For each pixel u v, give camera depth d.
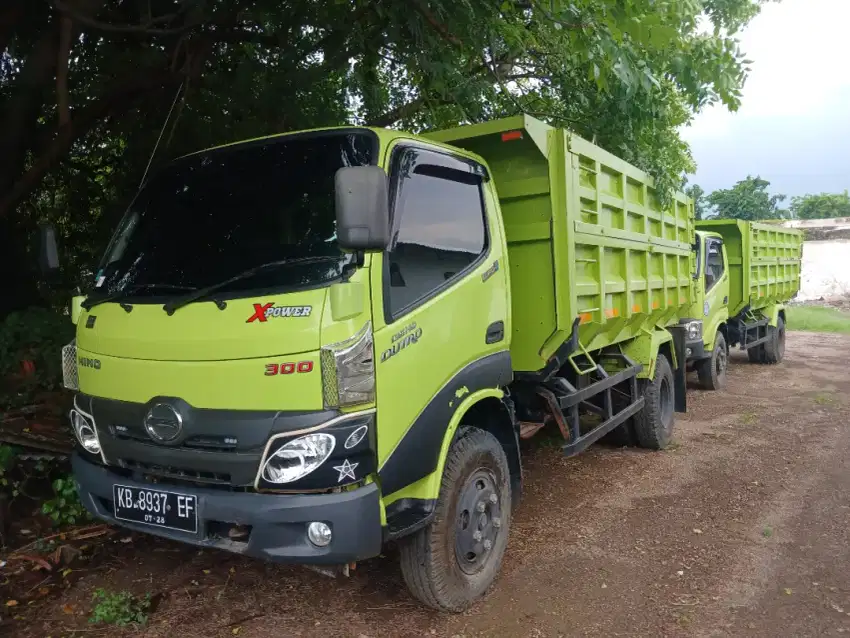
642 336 6.48
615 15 4.42
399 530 3.06
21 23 6.54
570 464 6.27
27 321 5.45
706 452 6.70
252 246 3.18
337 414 2.76
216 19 6.25
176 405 2.93
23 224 7.47
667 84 6.79
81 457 3.44
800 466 6.20
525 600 3.72
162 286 3.25
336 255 2.97
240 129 7.16
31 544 4.10
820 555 4.31
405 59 6.30
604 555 4.31
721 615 3.59
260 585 3.82
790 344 16.28
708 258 9.83
